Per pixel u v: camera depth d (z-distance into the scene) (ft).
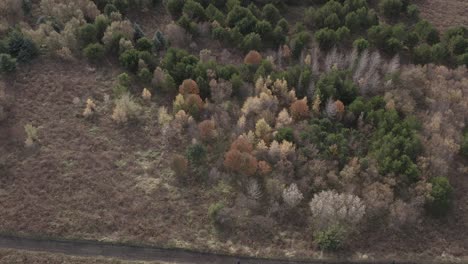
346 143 227.81
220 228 208.44
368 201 212.64
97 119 240.12
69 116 239.91
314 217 211.20
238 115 240.73
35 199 210.38
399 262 204.44
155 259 200.03
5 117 235.81
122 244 202.08
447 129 238.68
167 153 230.07
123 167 223.92
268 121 236.02
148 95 247.50
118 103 238.89
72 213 207.51
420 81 260.21
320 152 225.56
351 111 239.09
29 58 259.39
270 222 209.56
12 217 204.23
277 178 218.18
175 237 204.54
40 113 239.71
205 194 217.15
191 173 223.10
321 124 232.73
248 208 213.46
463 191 226.38
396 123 233.14
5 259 192.54
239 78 248.11
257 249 203.82
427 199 214.28
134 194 215.10
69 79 254.47
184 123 236.43
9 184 214.07
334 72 251.39
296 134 228.63
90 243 201.98
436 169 222.28
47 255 195.83
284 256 202.49
